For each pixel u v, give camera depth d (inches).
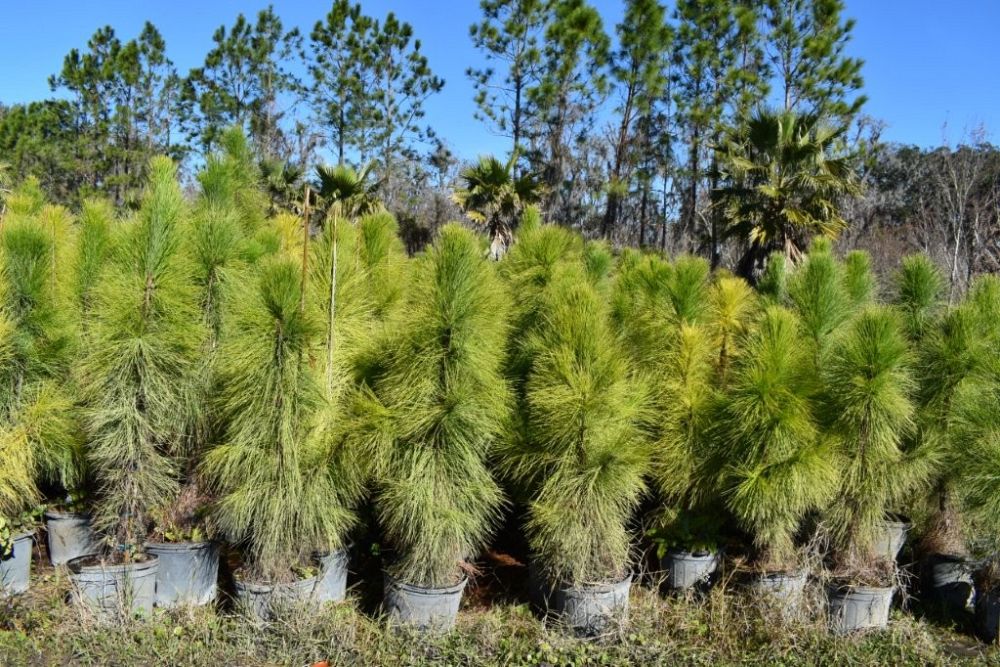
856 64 727.7
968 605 160.1
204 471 136.4
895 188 974.4
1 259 144.9
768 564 145.6
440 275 132.2
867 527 148.3
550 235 190.9
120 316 131.8
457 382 130.7
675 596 149.2
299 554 135.8
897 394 142.4
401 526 133.5
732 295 172.6
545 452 137.7
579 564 134.5
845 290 180.2
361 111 993.5
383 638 129.4
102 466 136.6
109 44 988.6
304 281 132.6
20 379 146.6
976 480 145.5
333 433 134.6
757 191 527.8
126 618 128.0
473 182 590.2
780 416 135.3
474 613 142.8
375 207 582.6
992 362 152.9
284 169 502.9
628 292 183.6
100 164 953.5
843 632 142.3
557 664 126.7
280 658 123.3
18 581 138.2
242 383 129.5
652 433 153.6
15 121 927.7
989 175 688.4
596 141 840.9
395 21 973.8
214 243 154.5
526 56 753.6
